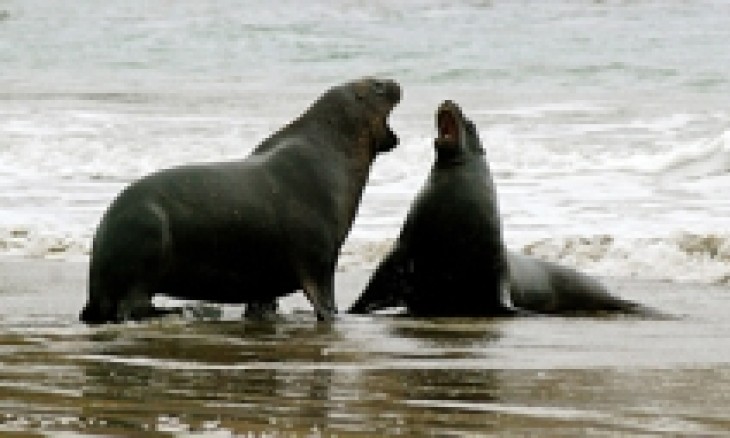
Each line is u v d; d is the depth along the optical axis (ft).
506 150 294.46
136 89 447.01
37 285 144.66
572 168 271.90
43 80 479.41
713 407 69.72
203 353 89.56
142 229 113.29
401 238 131.64
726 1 596.70
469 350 95.55
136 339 97.81
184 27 582.76
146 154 301.22
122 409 64.18
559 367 86.22
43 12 623.77
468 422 63.10
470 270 128.06
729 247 175.83
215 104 400.88
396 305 131.13
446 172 131.13
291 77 478.18
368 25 573.74
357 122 126.00
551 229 204.54
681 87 421.18
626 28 546.67
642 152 287.89
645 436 60.80
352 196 124.88
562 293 137.08
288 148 122.52
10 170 276.00
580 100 392.27
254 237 117.29
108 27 589.73
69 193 246.06
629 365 87.71
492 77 458.91
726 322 122.93
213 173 118.21
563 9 594.65
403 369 83.35
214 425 60.03
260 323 113.09
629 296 147.84
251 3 630.74
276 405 66.74
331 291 122.52
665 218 212.64
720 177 253.85
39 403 65.41
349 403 68.23
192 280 116.37
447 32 552.41
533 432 60.75
